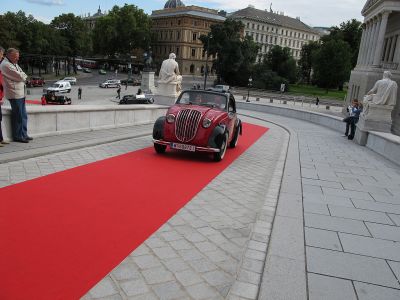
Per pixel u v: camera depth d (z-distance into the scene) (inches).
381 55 1823.3
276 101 2503.7
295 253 176.9
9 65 332.8
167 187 273.1
